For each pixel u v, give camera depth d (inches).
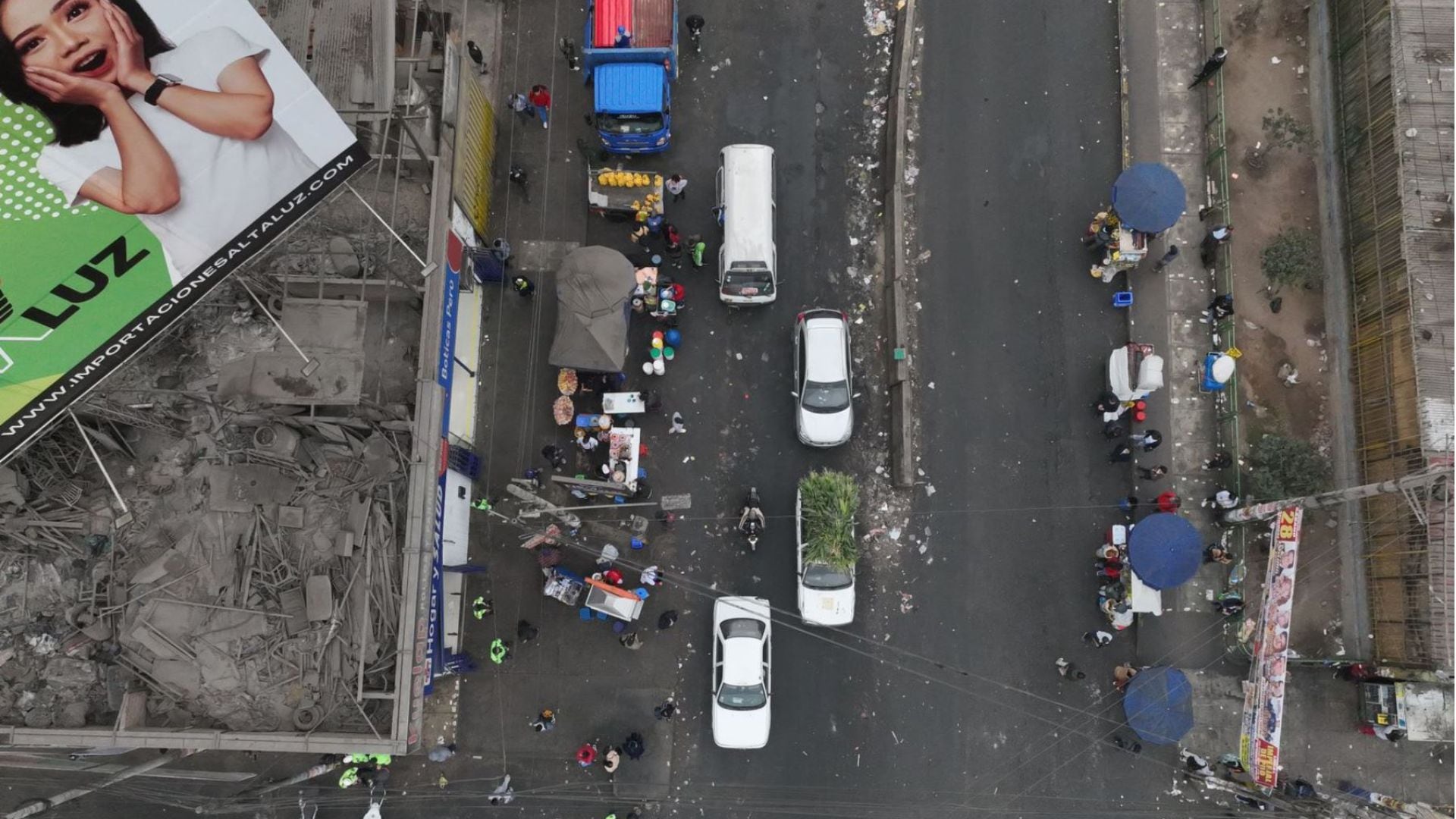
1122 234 687.1
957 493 698.8
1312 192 730.2
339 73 565.0
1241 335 711.1
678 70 760.3
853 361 718.5
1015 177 745.6
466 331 679.7
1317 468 654.5
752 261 681.6
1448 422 606.5
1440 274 628.4
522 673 672.4
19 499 523.2
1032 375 715.4
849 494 659.4
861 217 741.3
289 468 547.8
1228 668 672.4
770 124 755.4
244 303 550.9
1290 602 577.0
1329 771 661.9
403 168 608.1
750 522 665.0
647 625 679.1
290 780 640.4
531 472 679.1
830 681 673.6
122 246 421.4
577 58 753.0
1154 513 686.5
